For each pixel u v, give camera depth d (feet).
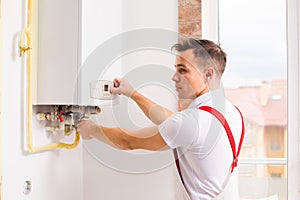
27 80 4.95
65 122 5.29
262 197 6.59
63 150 6.01
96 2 5.31
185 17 6.41
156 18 6.51
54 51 5.00
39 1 5.04
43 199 5.44
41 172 5.38
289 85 6.47
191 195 5.08
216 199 5.06
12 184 4.73
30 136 4.81
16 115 4.77
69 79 4.95
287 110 6.50
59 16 4.98
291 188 6.44
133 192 6.52
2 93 4.50
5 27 4.54
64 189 6.06
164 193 6.39
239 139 5.26
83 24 4.92
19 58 4.80
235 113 5.32
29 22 4.76
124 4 6.60
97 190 6.66
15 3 4.70
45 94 5.02
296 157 6.43
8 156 4.65
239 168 6.65
